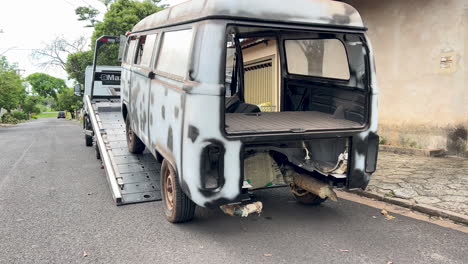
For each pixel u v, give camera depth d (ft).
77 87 40.91
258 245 13.50
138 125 20.18
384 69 30.04
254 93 36.73
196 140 12.05
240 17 12.09
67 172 26.68
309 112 17.42
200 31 12.22
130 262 12.39
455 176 21.04
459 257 12.35
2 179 24.97
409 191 18.63
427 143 27.63
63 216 17.01
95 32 92.17
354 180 14.24
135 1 94.89
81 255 12.98
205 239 14.10
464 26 25.09
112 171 20.17
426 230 14.60
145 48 19.75
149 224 15.70
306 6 13.05
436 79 26.81
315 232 14.62
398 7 28.58
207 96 11.89
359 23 13.89
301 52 18.07
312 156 15.46
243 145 12.44
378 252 12.79
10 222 16.35
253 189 14.70
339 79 15.80
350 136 13.92
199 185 12.23
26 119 221.46
